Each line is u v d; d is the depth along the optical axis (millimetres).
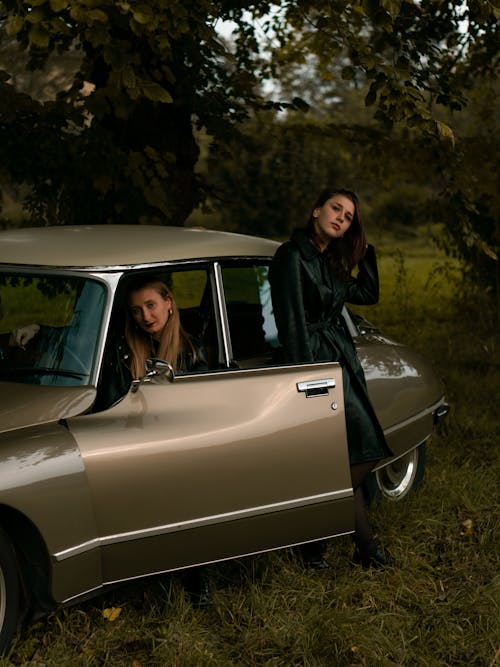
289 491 3719
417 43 6559
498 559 4531
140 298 3711
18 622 3359
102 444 3301
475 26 6965
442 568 4453
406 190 31875
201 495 3502
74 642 3543
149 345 3789
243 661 3510
